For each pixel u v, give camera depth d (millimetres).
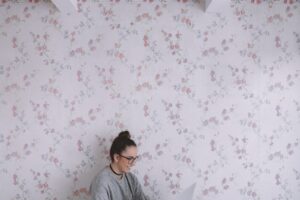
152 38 2355
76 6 2305
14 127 2338
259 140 2389
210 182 2367
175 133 2361
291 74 2402
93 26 2344
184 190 2357
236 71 2385
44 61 2342
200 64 2371
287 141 2393
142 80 2352
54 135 2336
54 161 2332
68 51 2342
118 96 2346
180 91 2361
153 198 2357
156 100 2354
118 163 2088
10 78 2340
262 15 2395
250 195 2379
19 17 2344
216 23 2377
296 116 2395
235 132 2383
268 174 2385
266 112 2393
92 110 2344
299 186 2395
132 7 2352
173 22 2361
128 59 2348
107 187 2045
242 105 2387
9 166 2332
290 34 2396
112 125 2346
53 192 2338
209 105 2375
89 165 2346
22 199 2334
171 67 2361
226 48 2381
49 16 2344
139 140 2354
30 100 2338
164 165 2355
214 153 2371
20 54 2342
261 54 2395
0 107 2340
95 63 2344
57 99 2338
